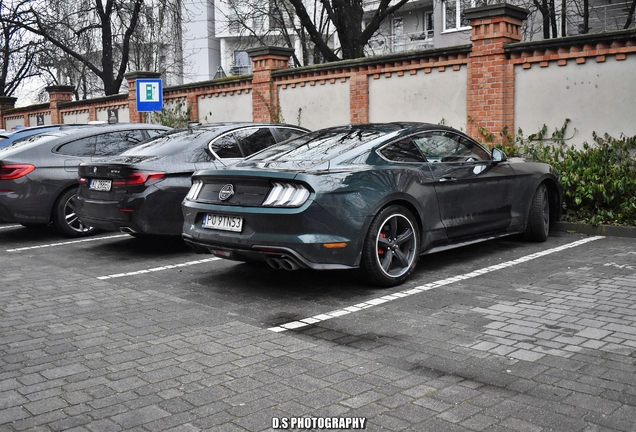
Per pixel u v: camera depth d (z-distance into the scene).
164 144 8.30
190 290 6.19
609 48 9.07
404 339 4.51
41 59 27.31
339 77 12.85
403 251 6.18
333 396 3.56
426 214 6.30
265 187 5.62
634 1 21.73
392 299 5.61
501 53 10.12
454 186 6.62
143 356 4.31
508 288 5.82
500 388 3.60
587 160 9.21
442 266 6.86
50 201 9.48
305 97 13.66
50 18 24.69
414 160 6.37
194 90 16.52
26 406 3.54
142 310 5.49
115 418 3.36
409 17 36.75
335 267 5.56
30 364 4.21
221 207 5.84
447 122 11.16
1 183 9.23
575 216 9.09
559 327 4.64
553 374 3.78
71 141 9.90
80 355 4.36
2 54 27.31
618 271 6.33
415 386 3.66
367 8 36.16
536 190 7.91
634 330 4.53
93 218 8.10
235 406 3.47
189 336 4.73
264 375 3.91
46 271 7.30
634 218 8.55
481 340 4.43
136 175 7.61
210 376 3.92
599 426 3.12
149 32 27.02
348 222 5.57
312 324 4.95
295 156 6.17
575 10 25.97
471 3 30.45
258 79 14.52
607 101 9.16
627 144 8.94
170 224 7.81
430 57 11.24
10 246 9.20
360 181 5.71
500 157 7.23
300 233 5.41
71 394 3.69
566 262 6.85
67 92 24.17
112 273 7.11
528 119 10.02
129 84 18.84
